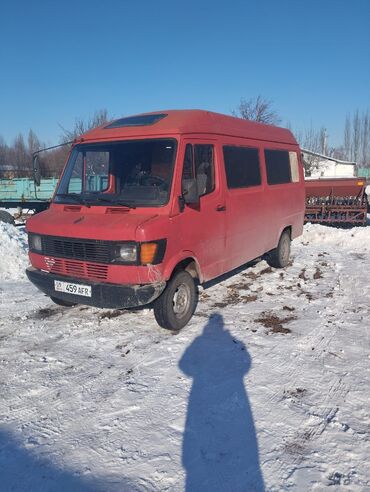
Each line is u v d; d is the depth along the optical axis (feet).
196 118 17.84
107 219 15.46
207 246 17.88
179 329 17.01
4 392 12.58
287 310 19.33
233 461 9.56
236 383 12.85
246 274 25.85
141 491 8.75
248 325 17.49
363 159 189.47
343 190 49.08
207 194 17.76
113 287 14.92
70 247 15.90
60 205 17.78
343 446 9.96
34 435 10.63
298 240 37.42
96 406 11.80
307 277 25.12
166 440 10.32
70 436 10.56
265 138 23.82
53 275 16.65
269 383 12.82
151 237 14.48
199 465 9.46
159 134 16.48
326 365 13.94
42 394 12.44
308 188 50.19
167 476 9.15
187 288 17.10
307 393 12.26
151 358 14.58
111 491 8.78
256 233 22.44
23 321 18.16
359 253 32.14
